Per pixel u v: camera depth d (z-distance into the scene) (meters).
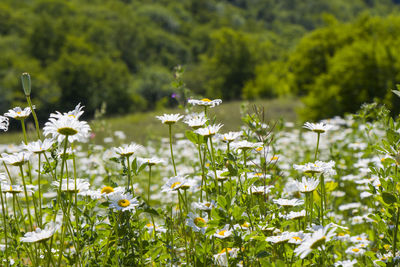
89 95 55.38
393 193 1.87
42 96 48.03
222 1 135.00
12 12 70.25
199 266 1.90
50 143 1.83
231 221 1.75
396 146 1.89
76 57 57.22
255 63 62.78
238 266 1.99
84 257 2.00
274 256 1.96
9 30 66.38
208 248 1.94
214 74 61.91
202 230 1.92
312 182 1.95
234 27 114.00
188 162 5.48
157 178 5.68
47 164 1.87
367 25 22.16
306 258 1.89
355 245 2.79
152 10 100.44
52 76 53.38
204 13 116.94
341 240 2.78
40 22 61.94
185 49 89.06
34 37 60.84
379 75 15.98
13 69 49.69
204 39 97.62
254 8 138.88
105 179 3.44
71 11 79.62
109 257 1.94
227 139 2.22
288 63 26.73
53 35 61.72
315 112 17.34
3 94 45.34
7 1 77.69
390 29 20.55
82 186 1.86
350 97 16.56
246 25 117.81
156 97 62.28
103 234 1.95
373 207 2.83
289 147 7.27
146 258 2.04
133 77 69.62
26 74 1.81
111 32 79.50
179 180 2.06
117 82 58.56
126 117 23.11
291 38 115.38
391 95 12.01
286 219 2.07
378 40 17.78
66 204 1.87
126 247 1.98
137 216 1.96
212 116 2.22
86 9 85.06
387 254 2.09
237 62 61.59
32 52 59.97
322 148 6.47
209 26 110.50
